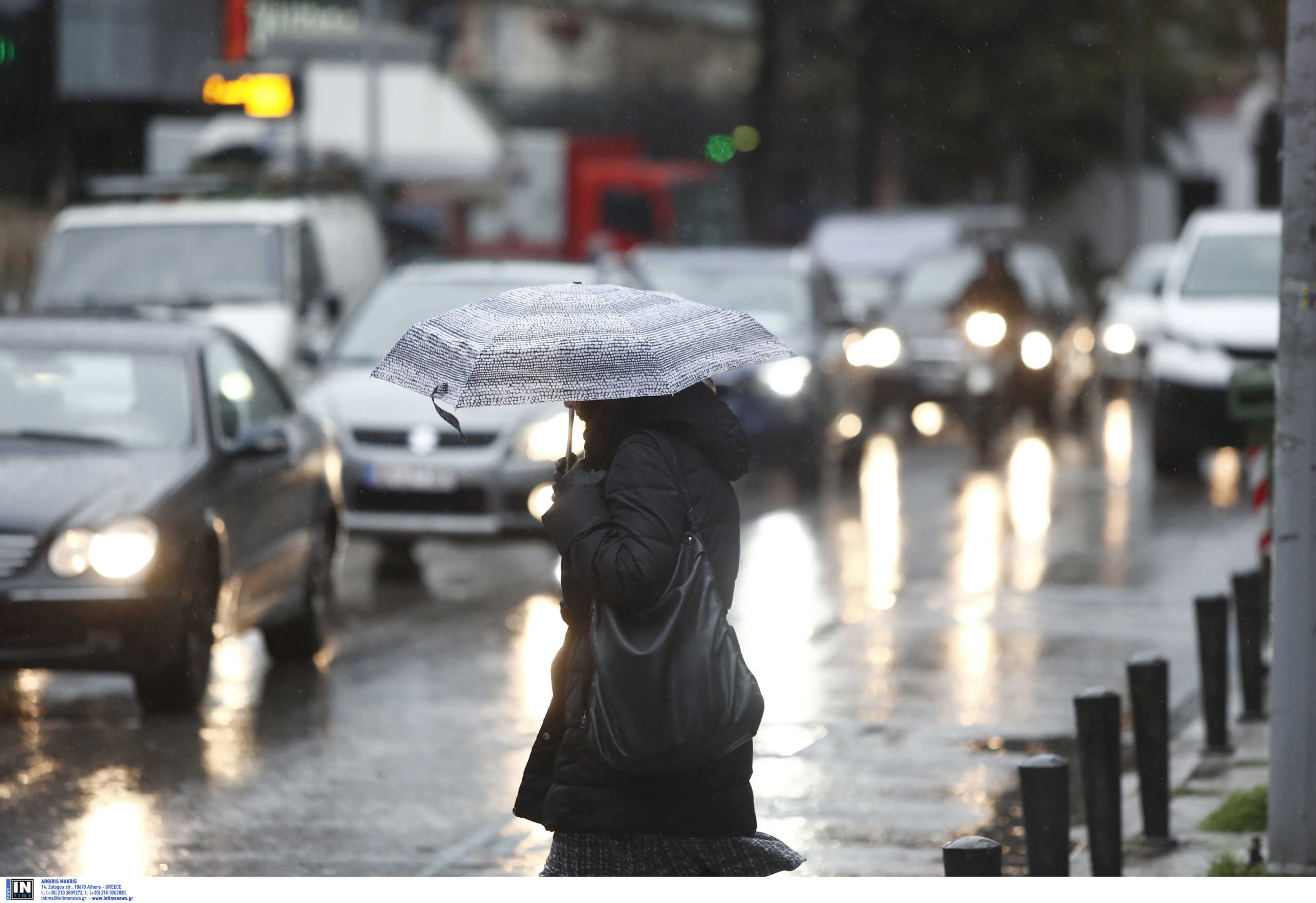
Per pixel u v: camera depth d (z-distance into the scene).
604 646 12.92
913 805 22.39
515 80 137.25
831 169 135.50
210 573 27.64
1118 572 39.09
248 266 48.66
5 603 25.67
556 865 13.32
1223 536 44.16
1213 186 139.88
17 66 86.31
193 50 94.00
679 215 118.69
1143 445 65.81
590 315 13.45
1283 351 19.09
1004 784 23.34
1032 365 57.19
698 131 148.75
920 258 77.19
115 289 48.44
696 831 13.16
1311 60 18.97
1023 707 27.42
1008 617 34.22
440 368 13.35
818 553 41.97
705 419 13.24
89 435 28.38
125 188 53.41
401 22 124.75
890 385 70.38
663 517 12.91
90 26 91.44
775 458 51.50
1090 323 76.56
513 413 38.28
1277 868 19.19
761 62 108.19
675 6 149.62
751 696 12.99
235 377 31.03
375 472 37.94
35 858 20.22
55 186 87.69
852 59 124.75
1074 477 56.03
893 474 57.66
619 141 114.62
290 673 30.22
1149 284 86.62
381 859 20.25
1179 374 53.75
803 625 33.56
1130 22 125.88
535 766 13.71
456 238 98.56
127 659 26.12
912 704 27.64
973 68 124.81
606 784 13.14
